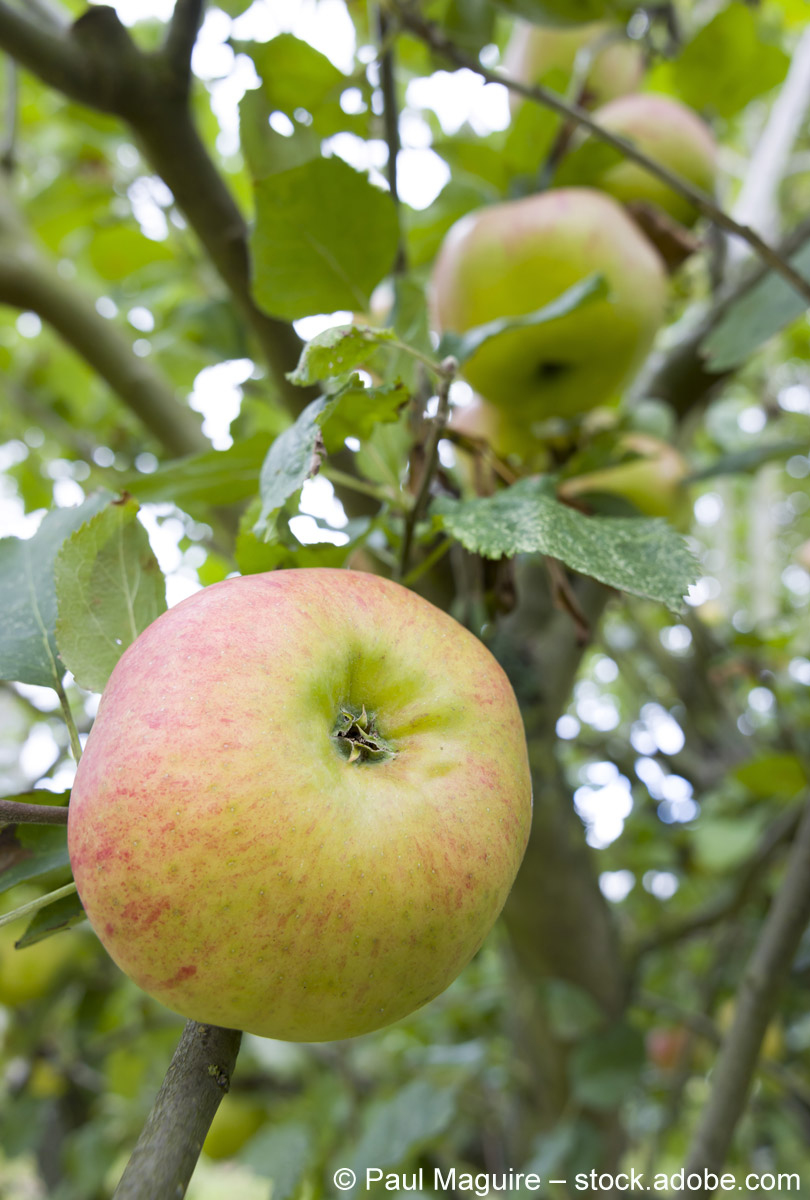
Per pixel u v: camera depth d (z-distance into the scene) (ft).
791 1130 2.71
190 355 2.38
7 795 0.77
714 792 2.70
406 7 1.33
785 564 4.99
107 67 1.24
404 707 0.72
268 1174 2.04
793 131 2.62
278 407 1.87
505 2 1.70
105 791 0.64
